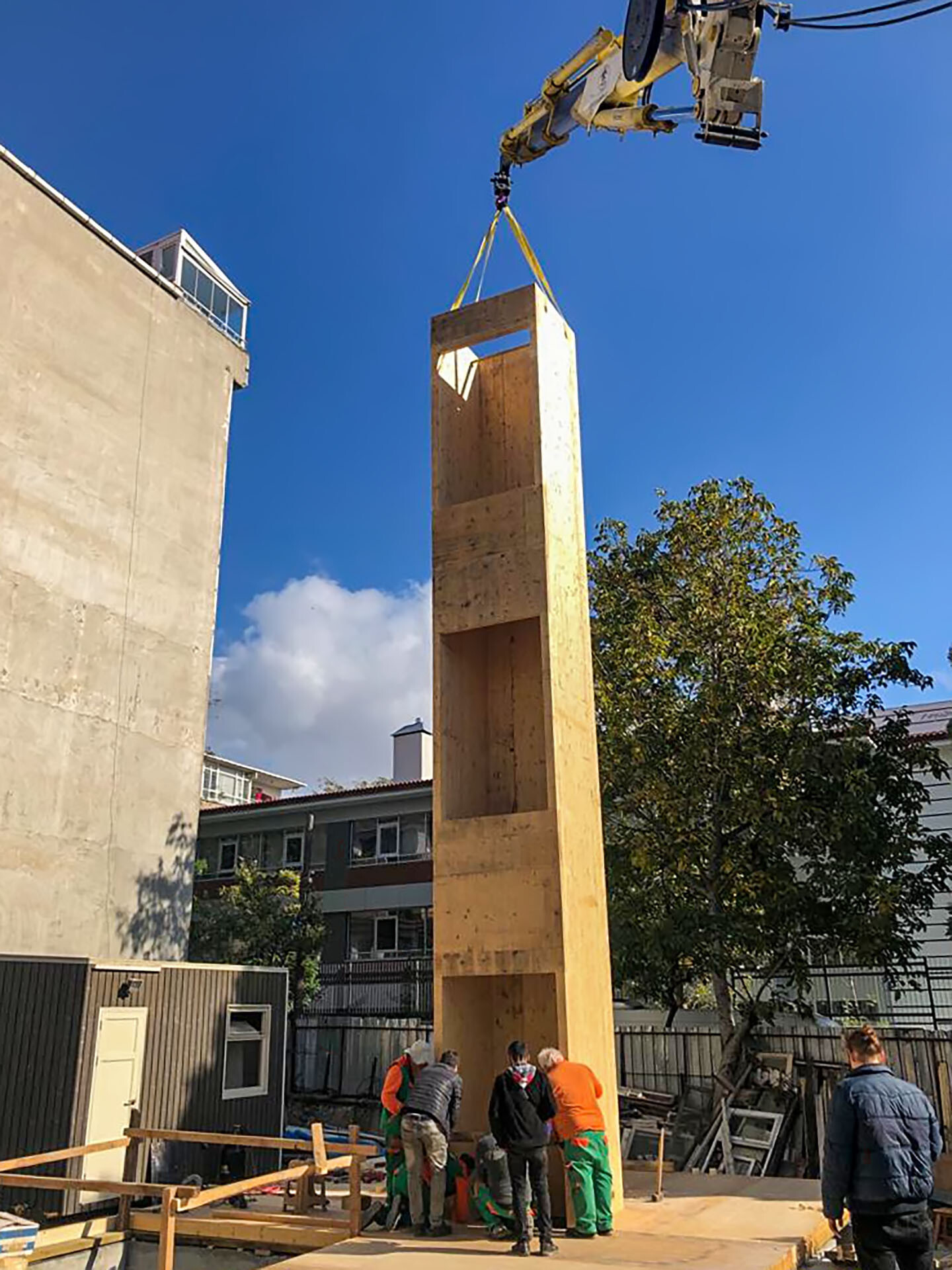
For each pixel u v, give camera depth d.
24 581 18.86
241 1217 10.84
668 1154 17.56
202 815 33.94
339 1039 23.84
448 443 12.24
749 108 9.29
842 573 19.75
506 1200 8.79
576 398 12.75
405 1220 9.61
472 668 11.91
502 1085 8.50
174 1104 13.74
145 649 21.55
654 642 19.23
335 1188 12.66
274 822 33.28
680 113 11.11
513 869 10.27
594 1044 10.08
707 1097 18.55
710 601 19.70
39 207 20.22
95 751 19.95
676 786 18.75
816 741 18.41
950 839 19.91
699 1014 20.70
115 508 21.20
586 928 10.37
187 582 22.94
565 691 10.95
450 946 10.40
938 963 21.89
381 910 30.62
